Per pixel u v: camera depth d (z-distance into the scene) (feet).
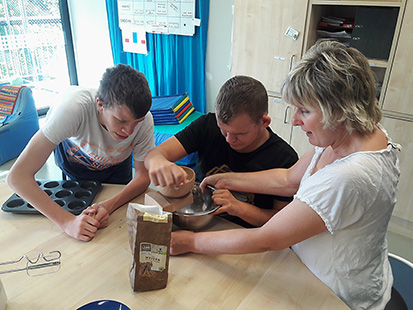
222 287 2.91
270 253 3.32
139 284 2.79
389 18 7.06
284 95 2.62
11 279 2.92
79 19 14.37
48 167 10.41
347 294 3.00
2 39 13.58
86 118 4.04
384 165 2.60
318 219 2.63
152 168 3.51
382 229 2.89
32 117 11.25
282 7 7.80
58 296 2.76
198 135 4.55
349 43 7.80
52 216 3.58
